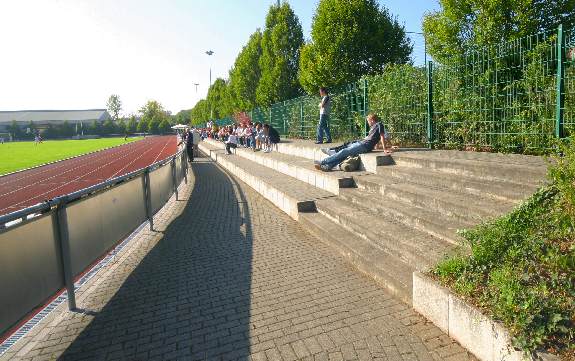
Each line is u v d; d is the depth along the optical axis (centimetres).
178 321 387
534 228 360
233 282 479
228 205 970
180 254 599
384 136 857
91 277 516
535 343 260
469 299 317
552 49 669
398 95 1037
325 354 319
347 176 814
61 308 426
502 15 1095
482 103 803
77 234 440
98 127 11538
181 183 1341
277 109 2302
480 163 608
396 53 1677
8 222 314
